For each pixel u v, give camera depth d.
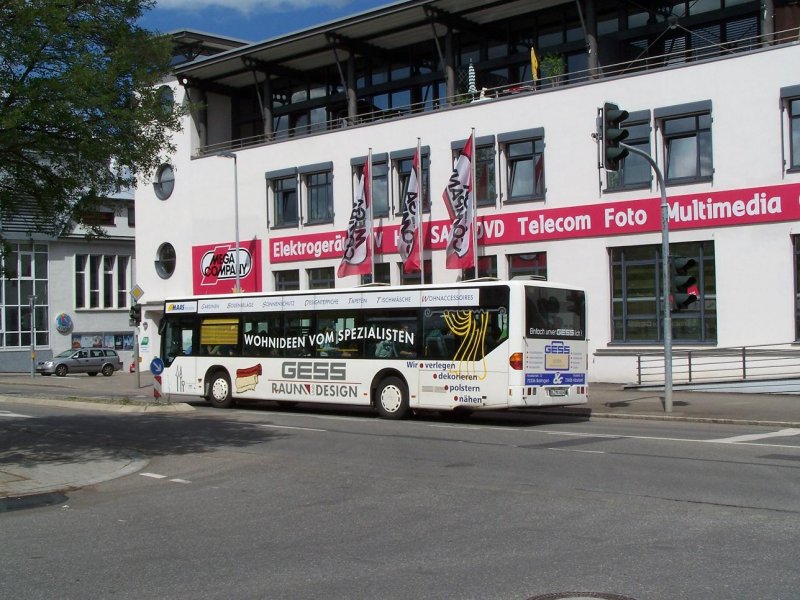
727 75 25.78
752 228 25.27
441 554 7.54
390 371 20.59
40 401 28.80
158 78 14.59
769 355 24.28
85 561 7.66
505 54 34.75
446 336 19.50
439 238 32.28
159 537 8.64
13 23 12.41
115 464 13.93
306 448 15.49
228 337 24.48
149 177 15.27
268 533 8.66
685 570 6.79
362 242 33.38
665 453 13.61
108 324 63.38
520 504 9.77
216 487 11.75
